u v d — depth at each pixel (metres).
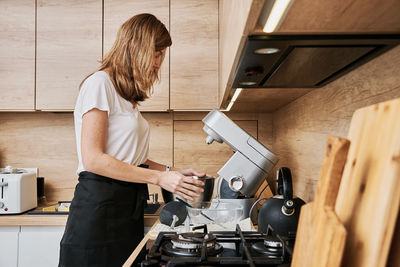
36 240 1.96
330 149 0.48
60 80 2.21
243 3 0.76
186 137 2.48
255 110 2.31
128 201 1.40
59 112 2.49
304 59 0.95
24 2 2.23
